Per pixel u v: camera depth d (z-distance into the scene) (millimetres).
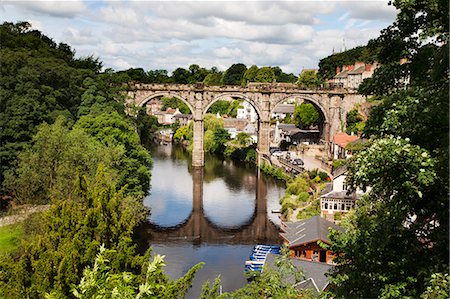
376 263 16906
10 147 61062
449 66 15703
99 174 26688
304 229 52938
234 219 75062
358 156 15828
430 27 16562
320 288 35844
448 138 15234
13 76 66438
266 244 63688
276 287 21578
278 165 113188
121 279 17000
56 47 111250
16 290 20141
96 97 76250
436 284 13938
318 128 151250
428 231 17281
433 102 15719
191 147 146125
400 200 16766
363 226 18531
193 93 116938
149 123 152750
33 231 41000
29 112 62906
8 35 88000
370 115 18797
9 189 59062
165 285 20922
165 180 102375
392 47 18844
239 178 106812
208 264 55750
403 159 14664
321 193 72500
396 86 19125
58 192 46562
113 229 23109
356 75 147625
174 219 73938
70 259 20094
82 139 55562
